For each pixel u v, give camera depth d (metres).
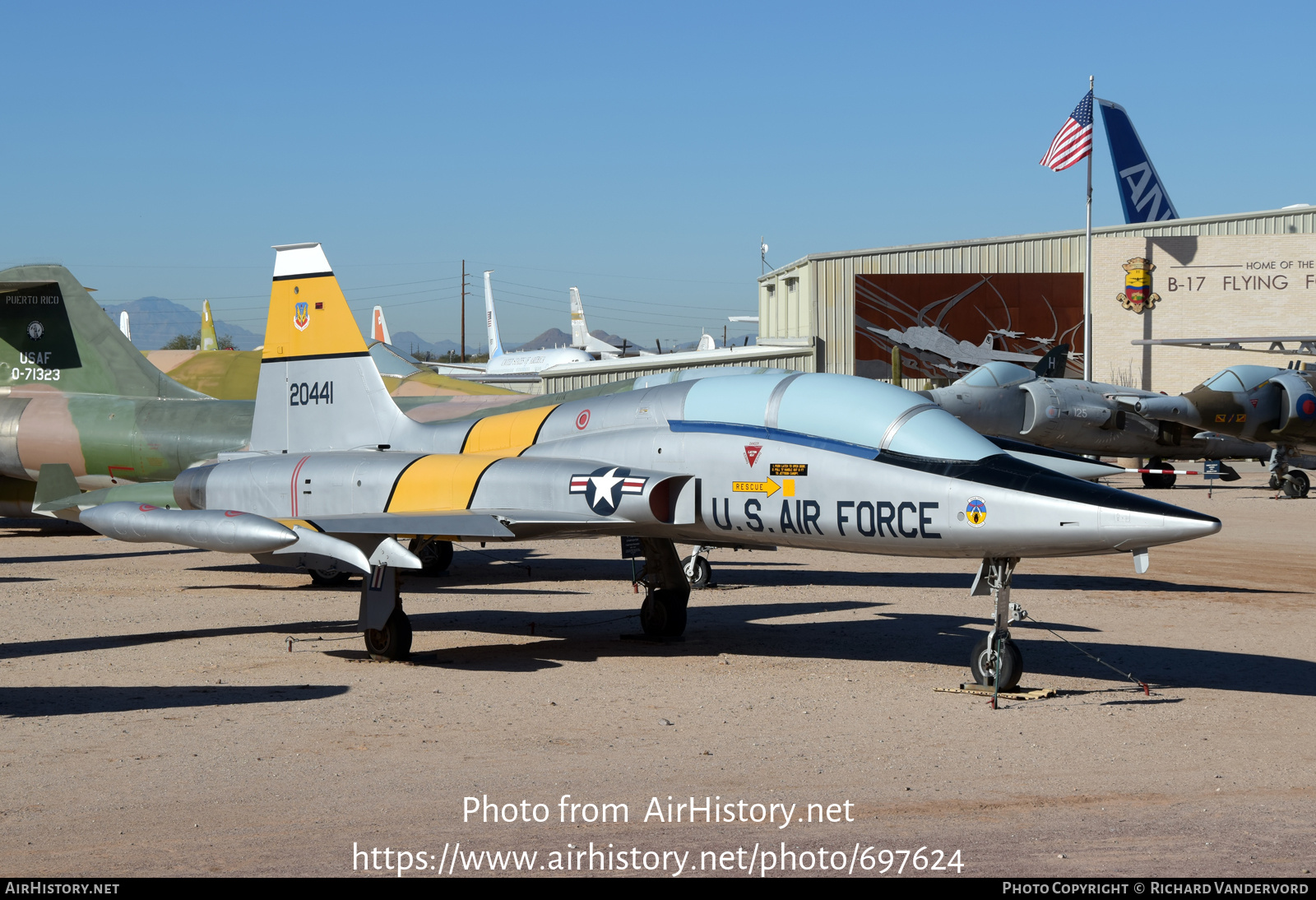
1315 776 6.51
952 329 45.16
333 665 9.76
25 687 8.73
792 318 48.66
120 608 13.04
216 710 7.99
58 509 14.46
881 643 10.95
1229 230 43.78
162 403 20.38
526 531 10.05
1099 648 10.66
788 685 8.98
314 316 14.14
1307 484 29.27
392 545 9.62
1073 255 45.00
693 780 6.36
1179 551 19.52
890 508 8.81
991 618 12.52
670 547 11.06
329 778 6.34
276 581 15.66
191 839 5.34
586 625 11.99
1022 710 8.13
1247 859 5.14
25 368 21.56
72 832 5.43
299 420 14.24
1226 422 28.48
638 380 14.27
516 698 8.48
